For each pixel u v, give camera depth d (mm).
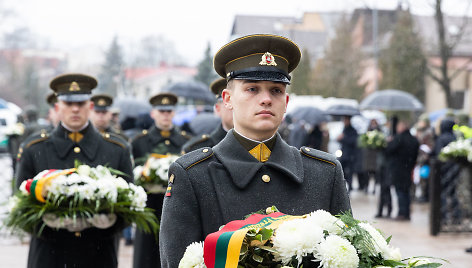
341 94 31500
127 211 4328
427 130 13398
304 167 2689
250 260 2215
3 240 8359
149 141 7160
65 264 4371
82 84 4863
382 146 10859
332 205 2682
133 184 4738
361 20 36250
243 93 2541
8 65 64125
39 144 4848
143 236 5949
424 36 32094
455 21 34906
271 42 2535
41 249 4426
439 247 8039
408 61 30281
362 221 2363
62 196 4133
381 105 14492
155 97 7184
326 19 31141
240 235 2158
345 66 31641
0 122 22359
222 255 2170
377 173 13789
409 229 9461
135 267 6020
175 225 2502
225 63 2643
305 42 29469
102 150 4961
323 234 2186
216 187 2549
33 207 4207
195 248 2277
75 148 4867
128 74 71312
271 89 2551
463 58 34062
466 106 34062
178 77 77312
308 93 29984
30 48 66938
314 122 14914
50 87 4895
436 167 8930
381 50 32406
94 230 4398
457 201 9359
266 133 2592
